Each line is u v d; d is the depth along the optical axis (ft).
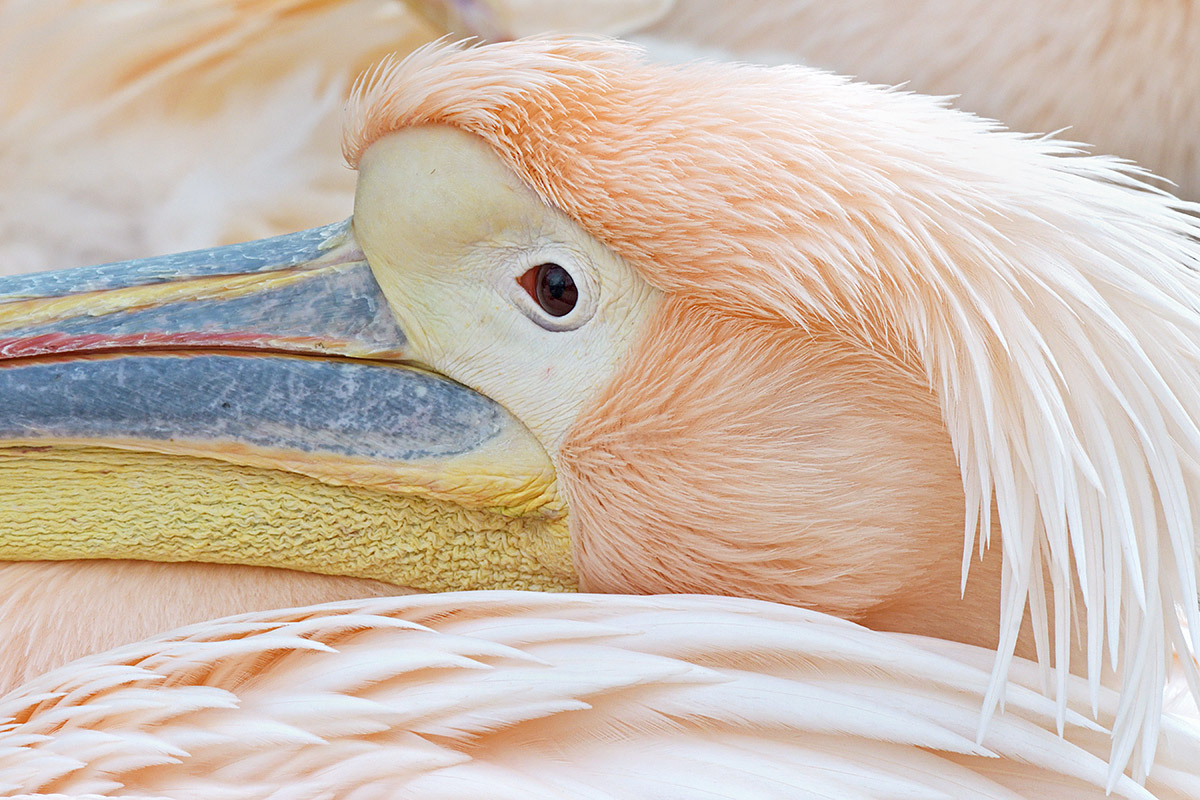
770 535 5.10
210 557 5.18
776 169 5.03
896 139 5.05
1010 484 5.00
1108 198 5.06
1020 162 5.07
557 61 5.08
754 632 5.03
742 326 5.07
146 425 5.15
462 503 5.16
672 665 5.01
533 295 5.11
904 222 5.02
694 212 5.04
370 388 5.15
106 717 5.04
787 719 4.99
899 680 5.03
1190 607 4.98
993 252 5.01
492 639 5.06
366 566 5.18
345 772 4.98
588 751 5.00
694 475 5.09
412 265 5.14
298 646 5.04
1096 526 5.00
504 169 5.09
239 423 5.15
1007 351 5.00
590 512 5.14
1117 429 5.00
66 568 5.21
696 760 4.98
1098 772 4.98
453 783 4.97
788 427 5.08
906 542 5.09
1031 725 5.01
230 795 4.98
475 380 5.14
